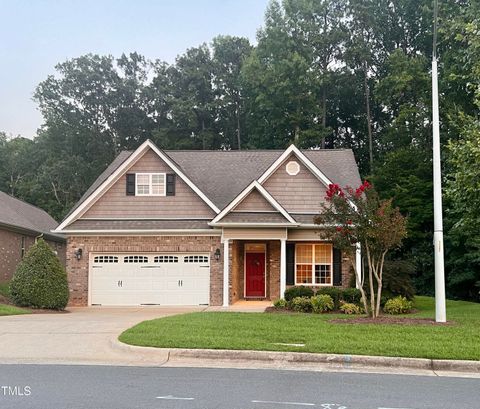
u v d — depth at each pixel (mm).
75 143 54969
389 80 39812
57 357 10625
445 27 28797
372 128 47250
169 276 22203
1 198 32000
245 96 50844
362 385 8328
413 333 11953
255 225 21188
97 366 9805
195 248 22156
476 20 19234
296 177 23047
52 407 6953
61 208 52469
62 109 55438
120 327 14102
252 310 19500
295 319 14547
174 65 56031
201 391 7836
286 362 10070
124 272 22312
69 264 22375
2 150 57594
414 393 7828
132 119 54781
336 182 23922
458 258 30562
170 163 22922
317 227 21828
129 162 22969
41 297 19516
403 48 45500
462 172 17375
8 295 22203
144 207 22906
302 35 46125
